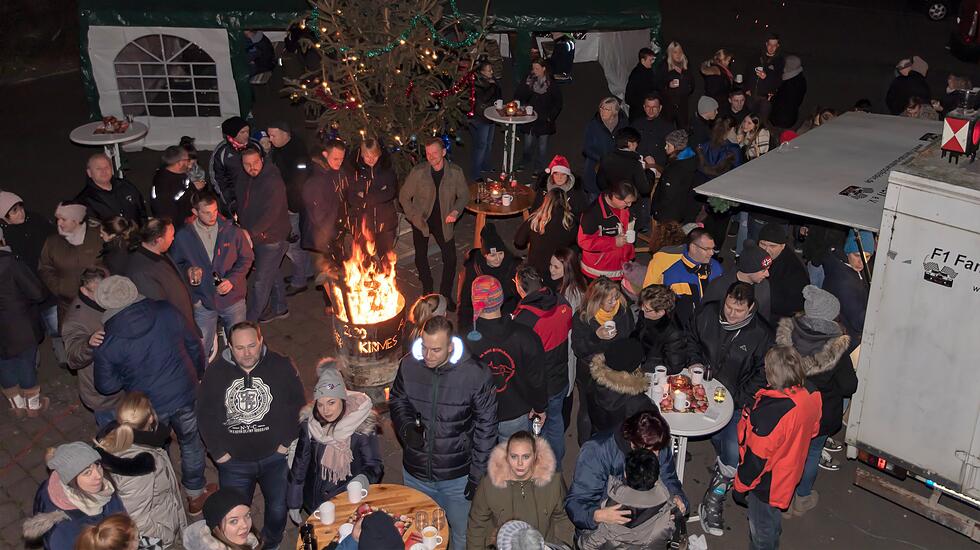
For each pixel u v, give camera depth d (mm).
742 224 10109
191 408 6227
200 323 7820
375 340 7430
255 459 5586
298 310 9430
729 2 23547
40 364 8422
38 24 18344
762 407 5332
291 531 6445
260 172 8281
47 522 4656
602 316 6172
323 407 5129
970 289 5168
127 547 4418
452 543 5812
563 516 5090
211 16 12586
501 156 13594
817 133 8453
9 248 7176
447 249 9070
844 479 7074
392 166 9766
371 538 4031
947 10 21062
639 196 9617
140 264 6734
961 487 5609
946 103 11000
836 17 21797
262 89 16328
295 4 12891
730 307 5980
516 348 5738
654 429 4781
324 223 8797
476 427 5320
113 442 4977
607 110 10531
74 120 15477
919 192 5207
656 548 4758
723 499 6418
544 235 8219
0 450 7230
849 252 7539
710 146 9867
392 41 10000
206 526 4645
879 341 5676
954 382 5410
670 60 12820
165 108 13484
